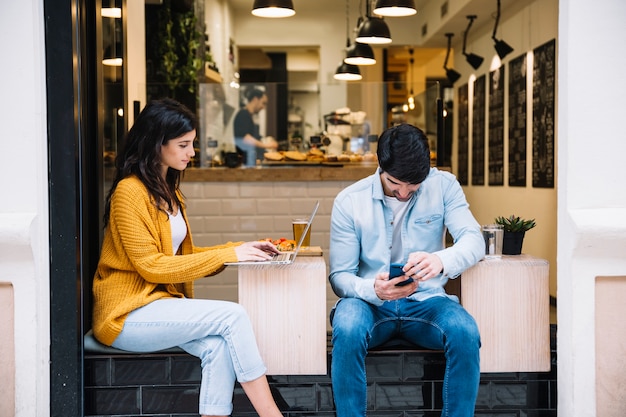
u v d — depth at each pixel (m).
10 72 2.81
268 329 2.97
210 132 5.97
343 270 3.00
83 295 3.00
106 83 3.32
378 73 11.38
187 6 6.38
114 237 2.89
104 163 3.26
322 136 6.27
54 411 2.94
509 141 7.83
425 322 2.86
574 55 2.82
